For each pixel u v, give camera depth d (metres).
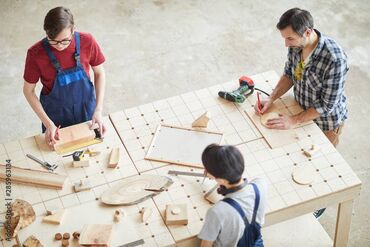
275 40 5.47
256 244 2.68
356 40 5.44
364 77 5.07
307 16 2.98
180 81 5.08
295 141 3.17
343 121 3.53
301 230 3.62
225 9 5.82
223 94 3.42
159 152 3.12
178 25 5.64
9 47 5.39
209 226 2.49
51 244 2.69
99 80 3.45
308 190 2.90
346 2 5.86
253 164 3.04
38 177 2.98
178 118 3.33
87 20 5.70
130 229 2.73
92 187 2.95
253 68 5.20
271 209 2.81
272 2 5.89
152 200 2.87
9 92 4.97
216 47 5.41
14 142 3.21
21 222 2.74
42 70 3.19
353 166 4.34
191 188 2.92
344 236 3.30
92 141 3.19
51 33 2.87
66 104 3.43
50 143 3.16
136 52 5.36
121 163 3.07
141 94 4.96
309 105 3.35
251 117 3.31
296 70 3.28
